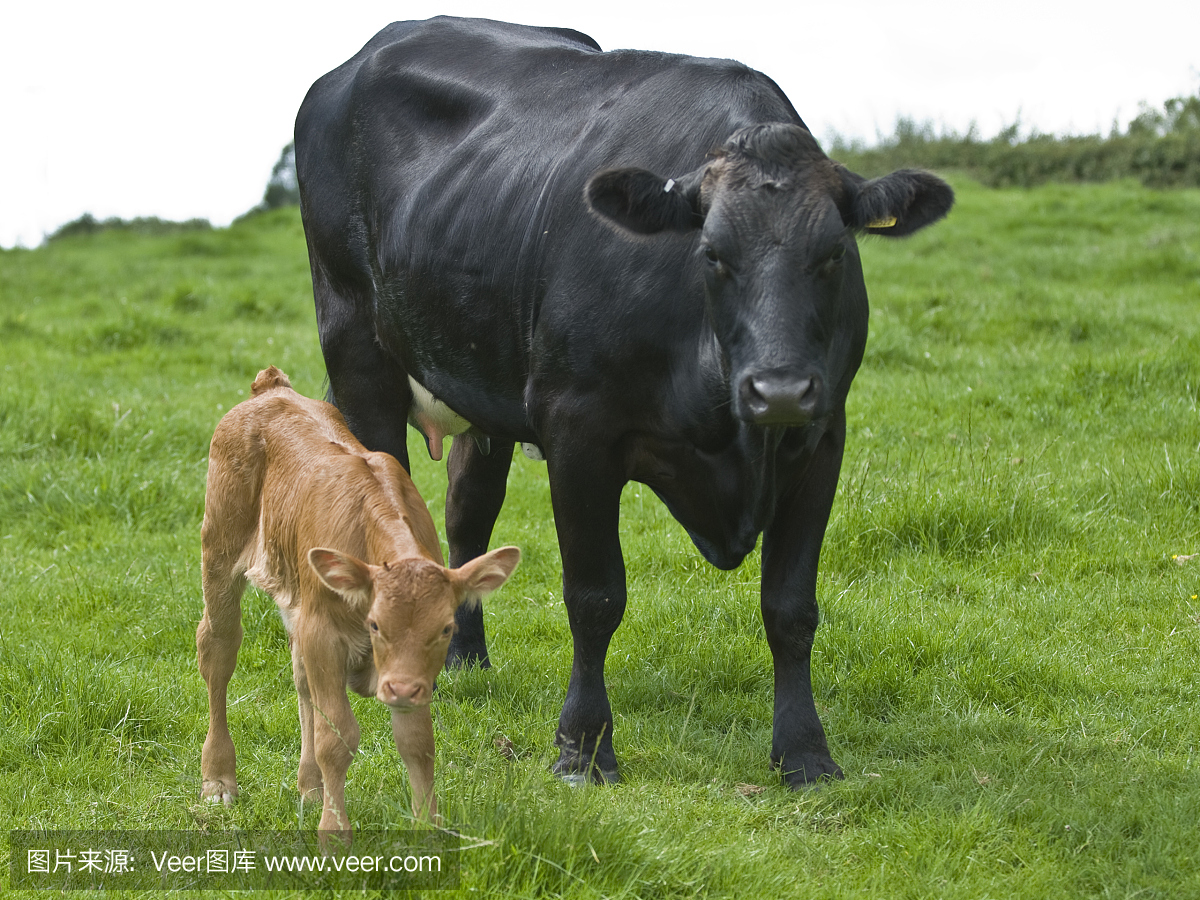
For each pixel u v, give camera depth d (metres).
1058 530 9.51
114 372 16.81
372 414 8.13
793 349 5.13
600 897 4.53
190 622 8.22
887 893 4.87
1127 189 35.25
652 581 9.16
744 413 5.17
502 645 8.29
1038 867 5.05
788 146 5.48
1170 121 46.16
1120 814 5.47
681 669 7.52
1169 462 10.31
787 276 5.23
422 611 4.48
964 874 5.01
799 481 6.20
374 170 7.75
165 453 12.33
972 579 8.86
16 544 10.14
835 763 6.16
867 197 5.45
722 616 8.18
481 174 7.00
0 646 7.45
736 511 6.05
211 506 5.81
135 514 10.80
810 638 6.26
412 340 7.39
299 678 5.47
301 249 34.53
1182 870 5.03
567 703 6.29
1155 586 8.58
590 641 6.27
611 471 6.22
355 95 7.98
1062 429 12.23
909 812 5.62
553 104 6.99
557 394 6.25
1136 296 19.39
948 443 11.77
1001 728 6.62
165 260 33.00
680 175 6.17
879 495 9.84
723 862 4.90
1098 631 7.98
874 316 17.55
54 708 6.61
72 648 7.70
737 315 5.30
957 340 16.56
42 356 17.67
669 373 5.94
